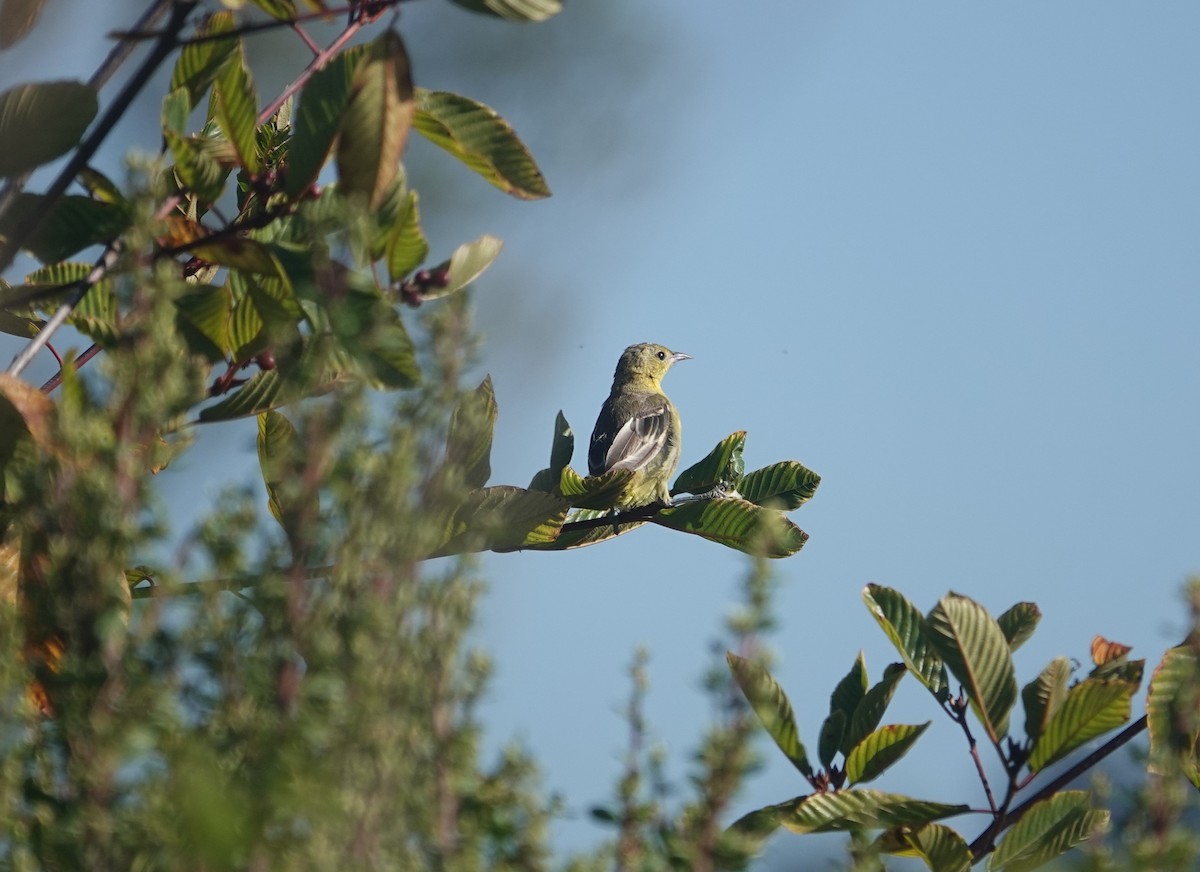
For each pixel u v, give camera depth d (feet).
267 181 23.72
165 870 13.34
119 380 15.90
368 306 19.72
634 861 15.72
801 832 21.95
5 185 22.06
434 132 23.93
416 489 15.47
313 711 14.06
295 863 13.43
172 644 14.73
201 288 22.58
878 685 24.72
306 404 15.98
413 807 14.71
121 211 22.68
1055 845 21.94
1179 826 16.42
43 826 14.10
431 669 14.89
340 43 23.45
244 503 15.33
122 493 15.15
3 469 19.27
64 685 14.70
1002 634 23.40
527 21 20.51
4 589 18.60
